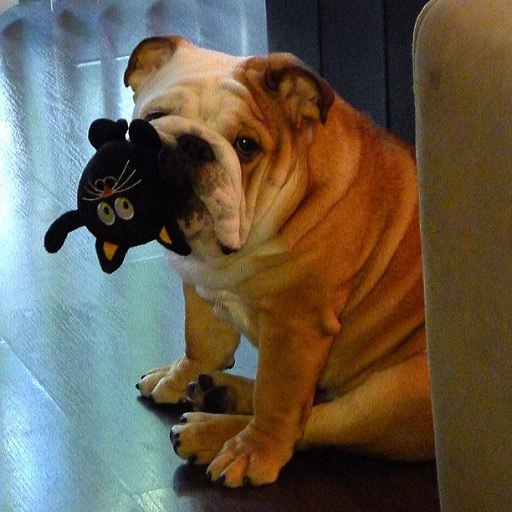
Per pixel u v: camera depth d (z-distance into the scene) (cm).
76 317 322
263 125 221
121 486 251
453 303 176
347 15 349
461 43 165
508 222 161
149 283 340
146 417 276
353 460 258
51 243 231
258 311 243
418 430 247
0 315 324
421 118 174
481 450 179
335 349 254
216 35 522
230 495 245
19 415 278
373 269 245
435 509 241
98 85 481
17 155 423
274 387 245
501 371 170
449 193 171
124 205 214
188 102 220
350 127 243
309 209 231
